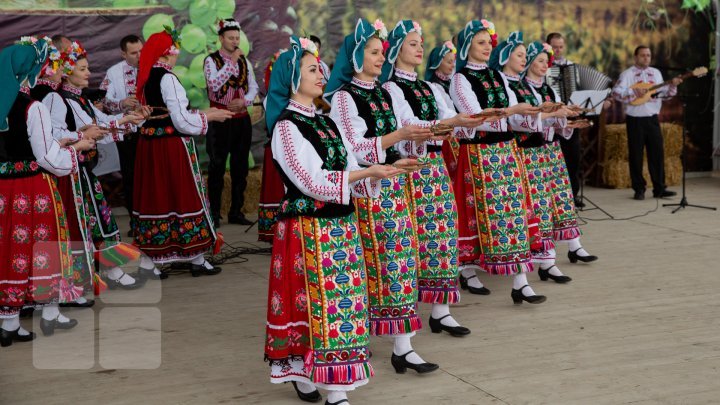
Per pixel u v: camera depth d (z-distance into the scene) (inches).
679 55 394.0
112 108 268.8
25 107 163.5
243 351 164.7
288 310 125.9
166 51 213.8
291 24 330.3
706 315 183.2
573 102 296.5
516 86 191.8
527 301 190.2
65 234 171.2
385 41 150.9
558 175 225.6
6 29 290.2
